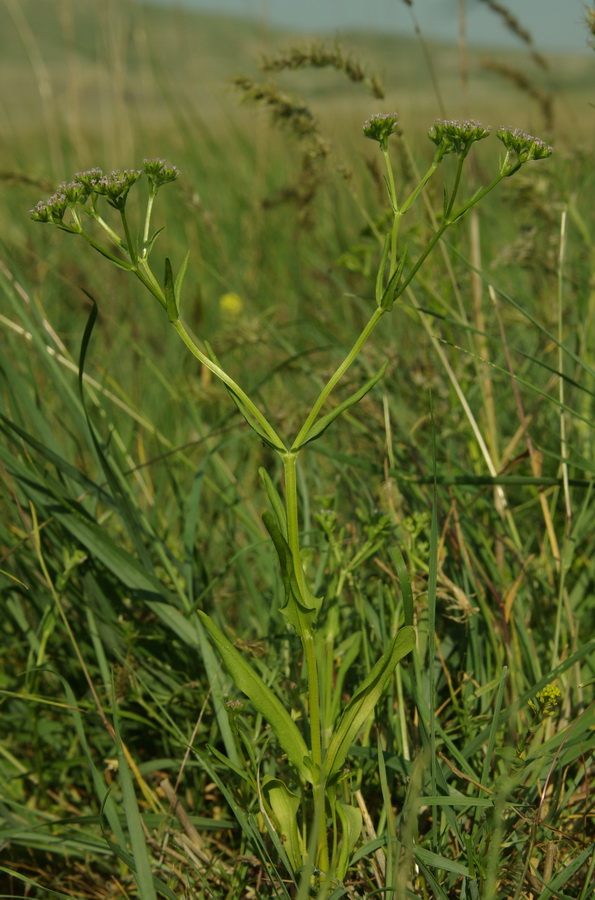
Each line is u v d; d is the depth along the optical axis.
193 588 1.03
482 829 0.87
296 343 1.50
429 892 0.88
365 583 1.02
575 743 0.91
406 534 1.01
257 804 0.92
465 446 1.16
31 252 1.67
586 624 1.02
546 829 0.88
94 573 1.01
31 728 1.00
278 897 0.89
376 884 0.89
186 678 1.01
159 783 0.99
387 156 0.85
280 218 1.97
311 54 1.10
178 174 0.85
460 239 1.36
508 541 1.05
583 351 1.12
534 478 1.01
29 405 1.02
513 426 1.22
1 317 1.06
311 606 0.85
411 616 0.87
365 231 1.16
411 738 0.95
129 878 0.93
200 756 0.92
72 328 1.62
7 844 0.93
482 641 1.00
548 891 0.85
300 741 0.87
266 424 0.85
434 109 1.74
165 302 0.84
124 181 0.84
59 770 1.00
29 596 1.03
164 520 1.14
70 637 1.01
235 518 1.13
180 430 1.30
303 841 0.90
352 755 0.92
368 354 1.12
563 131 1.44
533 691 0.91
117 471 1.04
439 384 1.13
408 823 0.80
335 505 1.04
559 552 1.05
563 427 1.04
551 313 1.27
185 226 2.02
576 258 1.26
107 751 1.00
